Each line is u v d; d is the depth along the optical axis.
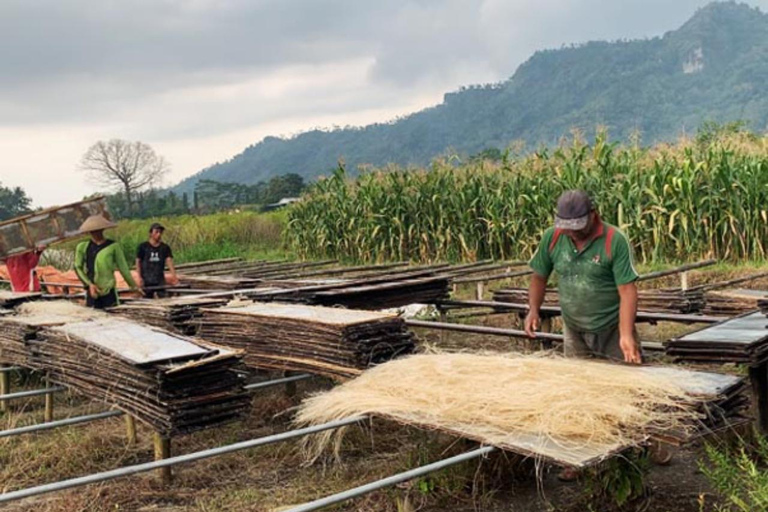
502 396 3.89
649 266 12.44
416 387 4.25
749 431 4.70
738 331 4.86
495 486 4.64
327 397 4.47
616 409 3.63
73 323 6.14
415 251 16.56
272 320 5.85
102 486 4.93
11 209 62.66
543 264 4.85
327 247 18.70
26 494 3.38
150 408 4.82
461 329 6.38
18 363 6.44
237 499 4.68
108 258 8.56
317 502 3.31
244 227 24.12
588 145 14.64
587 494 4.32
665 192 12.62
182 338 5.40
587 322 4.68
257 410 6.43
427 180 16.16
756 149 13.31
